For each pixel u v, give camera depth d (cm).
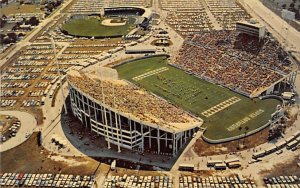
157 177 17025
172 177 17000
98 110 19725
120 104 19412
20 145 19712
